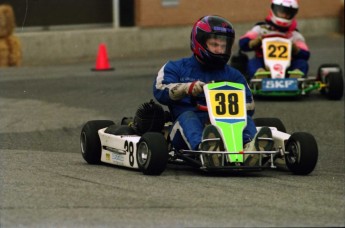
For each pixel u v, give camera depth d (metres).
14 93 47.78
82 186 23.42
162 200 21.55
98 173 25.91
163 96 26.92
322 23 79.19
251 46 46.09
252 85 44.97
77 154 31.55
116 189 22.98
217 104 25.73
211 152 24.66
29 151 32.03
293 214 20.19
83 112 41.72
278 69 44.91
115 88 49.34
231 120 25.55
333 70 45.75
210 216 19.83
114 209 20.50
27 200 21.50
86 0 69.31
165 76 27.12
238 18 74.50
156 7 71.88
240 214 20.06
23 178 24.80
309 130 37.47
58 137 36.03
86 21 69.50
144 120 26.95
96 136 28.23
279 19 46.16
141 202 21.28
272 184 24.20
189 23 73.56
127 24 71.25
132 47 70.81
